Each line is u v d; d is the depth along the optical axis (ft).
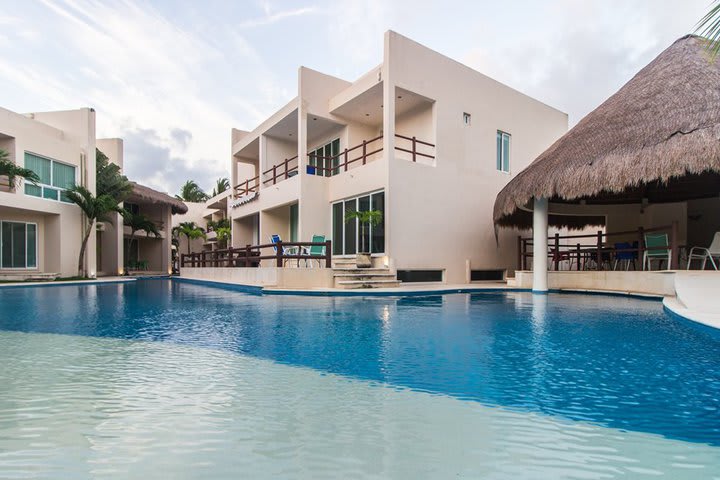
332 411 7.39
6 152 42.68
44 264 51.26
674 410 7.49
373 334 14.62
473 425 6.81
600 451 5.95
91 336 14.51
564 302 25.86
